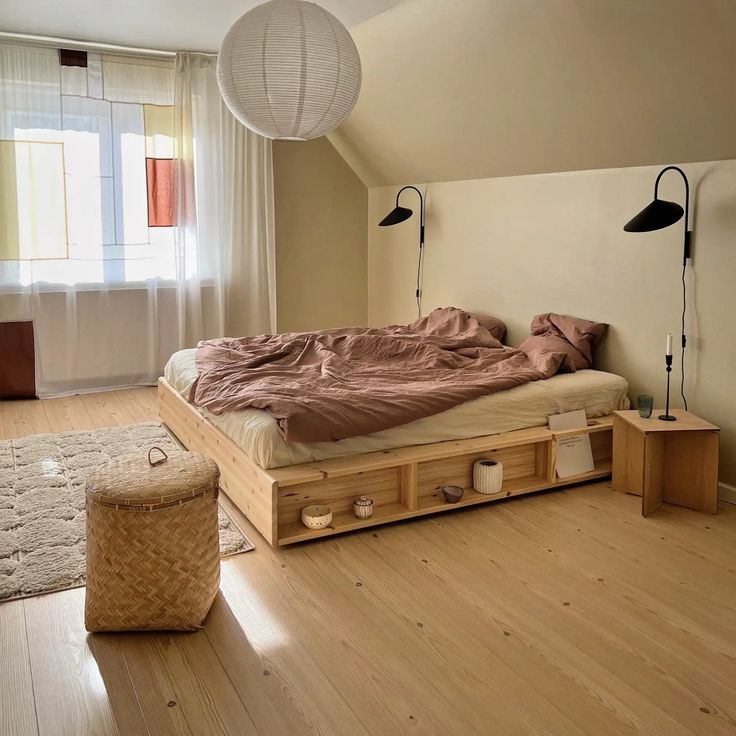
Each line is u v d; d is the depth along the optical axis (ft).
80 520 10.51
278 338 15.26
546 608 8.37
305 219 20.03
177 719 6.53
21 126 16.16
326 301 20.74
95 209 17.21
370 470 10.18
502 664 7.33
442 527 10.48
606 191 13.41
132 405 16.80
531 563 9.43
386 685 6.99
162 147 17.62
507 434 11.57
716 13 9.16
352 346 14.21
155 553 7.55
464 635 7.83
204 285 18.74
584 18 10.58
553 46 11.48
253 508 10.21
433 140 16.33
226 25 14.90
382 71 15.21
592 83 11.69
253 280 19.22
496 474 11.11
